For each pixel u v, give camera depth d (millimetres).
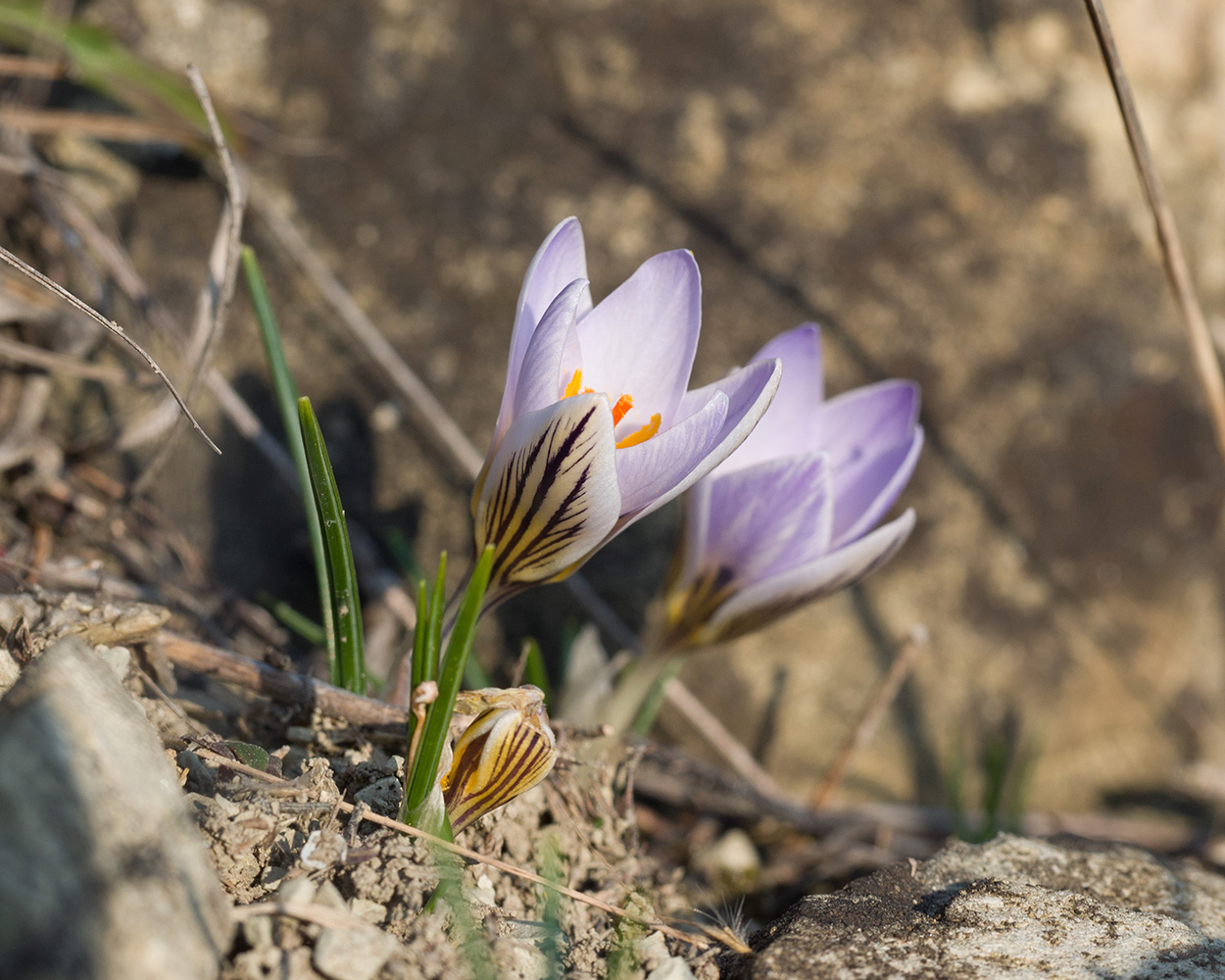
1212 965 370
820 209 460
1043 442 460
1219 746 464
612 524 368
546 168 457
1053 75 472
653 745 403
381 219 453
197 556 434
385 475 448
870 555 388
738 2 466
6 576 396
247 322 447
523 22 461
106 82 438
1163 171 475
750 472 388
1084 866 387
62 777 347
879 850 433
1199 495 467
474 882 373
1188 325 421
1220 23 495
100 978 343
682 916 388
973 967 368
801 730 450
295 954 356
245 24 455
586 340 376
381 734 384
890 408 399
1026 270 464
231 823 362
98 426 435
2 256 367
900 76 467
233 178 392
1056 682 457
